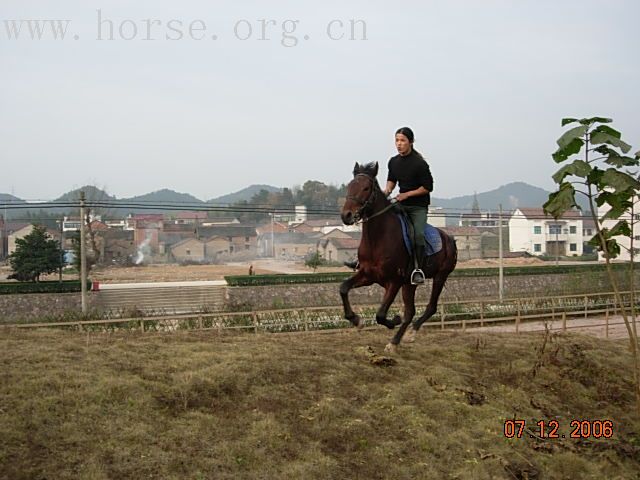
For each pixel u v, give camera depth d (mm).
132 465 5824
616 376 10984
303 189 124125
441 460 6996
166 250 79875
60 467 5660
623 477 7551
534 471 7215
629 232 8930
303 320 19016
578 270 42875
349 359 9281
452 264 10625
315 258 57781
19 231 80812
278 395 7664
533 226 80938
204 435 6516
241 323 18766
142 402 6926
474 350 10906
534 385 9781
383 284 9289
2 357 7945
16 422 6188
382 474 6531
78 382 7172
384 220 8969
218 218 107312
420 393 8422
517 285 41312
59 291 33062
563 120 8492
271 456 6367
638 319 24969
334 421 7281
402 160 9680
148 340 9898
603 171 8258
